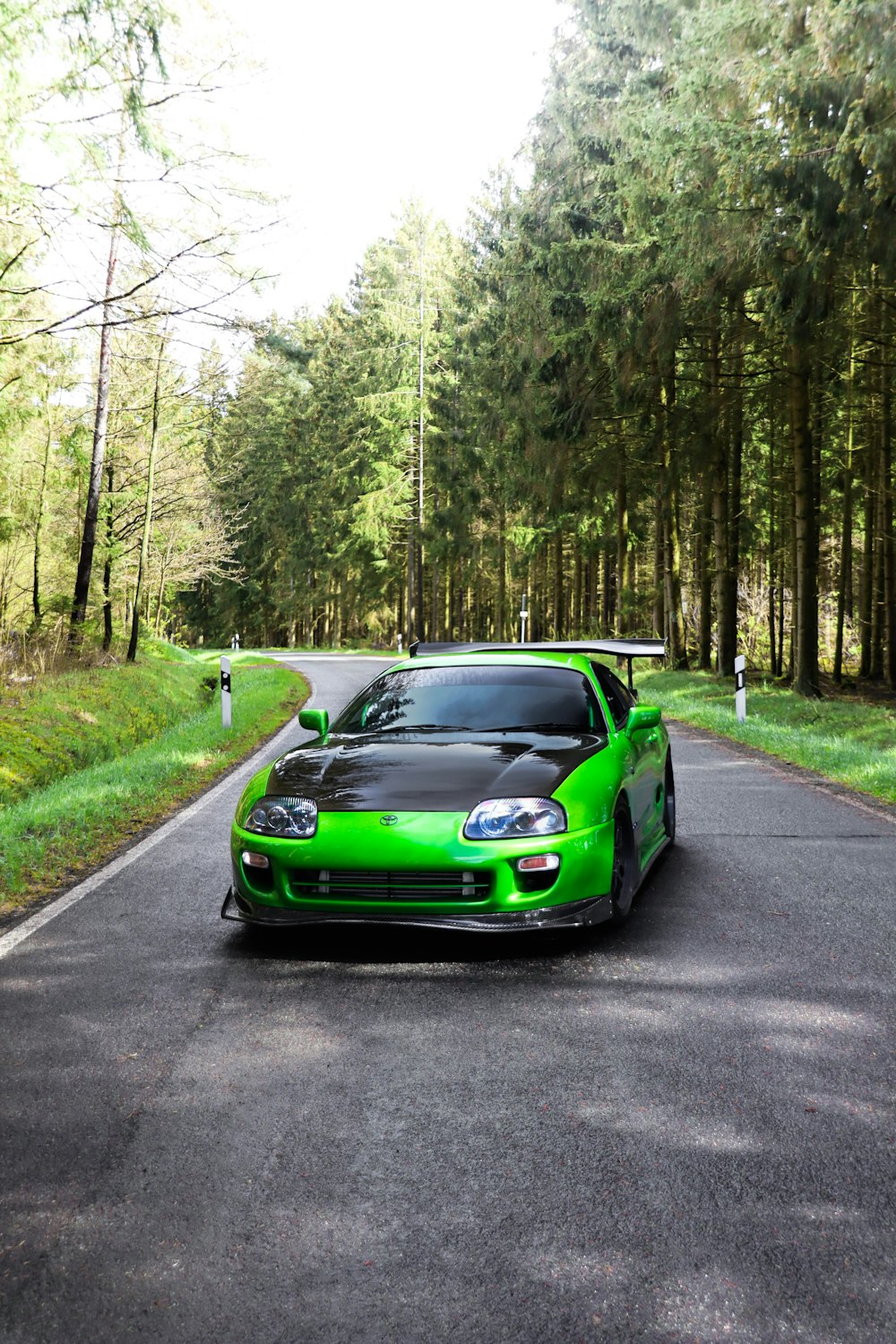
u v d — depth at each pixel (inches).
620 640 296.8
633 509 1373.0
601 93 857.5
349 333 2418.8
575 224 857.5
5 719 506.9
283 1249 100.6
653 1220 104.9
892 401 890.7
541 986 175.6
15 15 345.1
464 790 193.2
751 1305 91.7
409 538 2009.1
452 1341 87.6
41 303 499.8
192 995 172.1
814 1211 106.2
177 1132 124.4
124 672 778.8
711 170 533.6
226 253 434.6
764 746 522.9
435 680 254.5
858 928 207.9
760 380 821.9
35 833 304.5
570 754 211.5
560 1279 95.7
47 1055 147.6
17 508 979.3
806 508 745.6
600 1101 131.8
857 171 465.4
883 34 415.8
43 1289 94.8
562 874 186.9
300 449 2591.0
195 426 1106.1
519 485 1149.1
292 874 191.9
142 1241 102.0
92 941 203.8
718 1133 123.1
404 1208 107.7
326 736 241.1
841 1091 133.9
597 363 830.5
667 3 669.9
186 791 391.9
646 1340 87.5
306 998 170.4
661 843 271.6
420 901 186.7
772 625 1268.5
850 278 650.8
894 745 498.0
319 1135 123.5
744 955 190.9
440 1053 147.6
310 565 2546.8
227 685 609.6
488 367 1217.4
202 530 1509.6
